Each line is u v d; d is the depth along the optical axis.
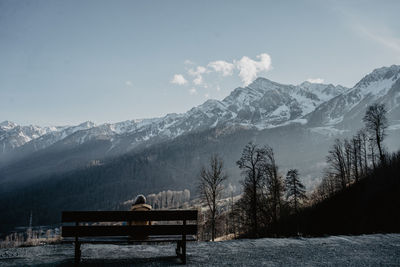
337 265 8.34
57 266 8.36
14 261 8.91
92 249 10.79
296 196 45.22
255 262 8.70
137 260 9.03
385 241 12.25
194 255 9.72
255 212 33.25
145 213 9.20
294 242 12.04
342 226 31.56
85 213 8.94
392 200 33.06
